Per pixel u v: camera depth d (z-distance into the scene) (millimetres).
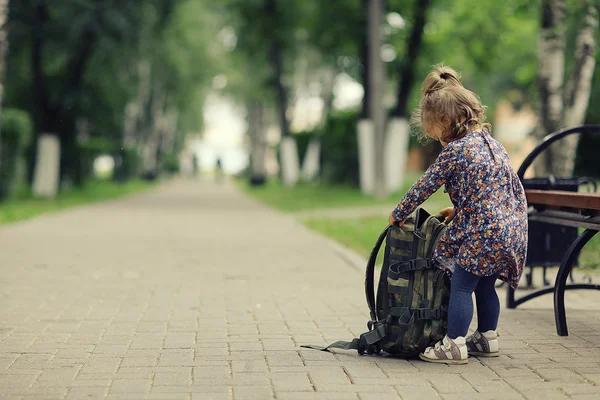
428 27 30672
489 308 5359
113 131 34219
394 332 5262
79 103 30734
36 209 23094
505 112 49875
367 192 30062
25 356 5402
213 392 4516
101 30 27688
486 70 30016
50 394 4469
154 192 41875
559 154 13594
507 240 4977
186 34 46906
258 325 6574
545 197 6520
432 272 5219
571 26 15375
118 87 32062
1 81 20047
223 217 21297
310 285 8930
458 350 5137
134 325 6543
